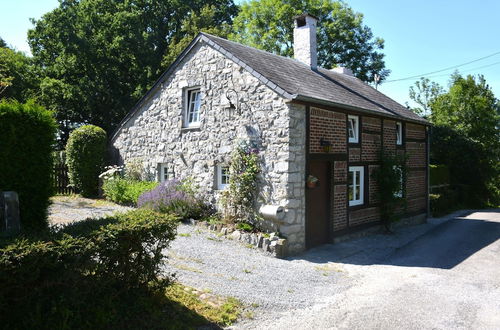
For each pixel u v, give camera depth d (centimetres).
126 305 420
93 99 2197
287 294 571
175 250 746
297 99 825
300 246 864
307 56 1319
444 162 2209
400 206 1216
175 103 1173
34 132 587
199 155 1084
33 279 325
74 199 1351
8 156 556
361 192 1100
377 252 898
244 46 1152
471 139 2219
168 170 1193
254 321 471
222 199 971
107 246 387
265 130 890
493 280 684
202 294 530
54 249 340
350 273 712
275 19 2592
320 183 941
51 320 344
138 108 1312
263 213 841
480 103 2352
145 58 2330
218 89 1026
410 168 1266
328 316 499
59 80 2194
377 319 495
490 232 1192
